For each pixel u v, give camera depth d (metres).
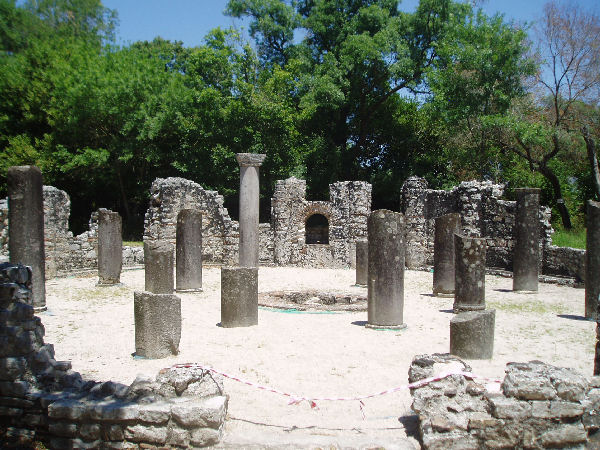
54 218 20.36
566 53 28.89
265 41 40.88
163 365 8.66
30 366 6.30
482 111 30.70
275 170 34.69
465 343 9.06
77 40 39.06
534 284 17.38
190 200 25.03
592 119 28.88
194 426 5.48
